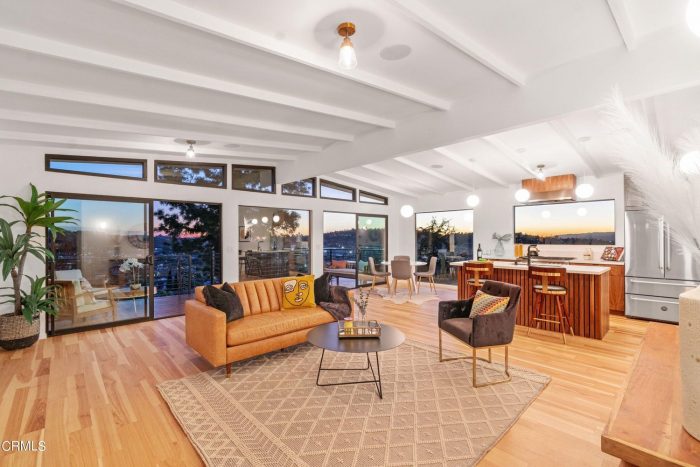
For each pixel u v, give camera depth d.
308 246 7.73
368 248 9.13
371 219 9.23
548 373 3.32
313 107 3.60
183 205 6.61
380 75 3.02
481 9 2.17
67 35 2.33
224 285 3.90
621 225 6.33
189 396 2.89
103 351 4.02
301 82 3.14
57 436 2.36
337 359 3.70
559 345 4.12
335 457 2.13
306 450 2.20
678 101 3.20
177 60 2.70
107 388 3.07
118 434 2.39
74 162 4.88
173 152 5.27
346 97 3.51
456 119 3.68
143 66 2.71
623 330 4.72
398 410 2.66
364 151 4.85
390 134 4.44
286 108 3.77
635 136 0.89
